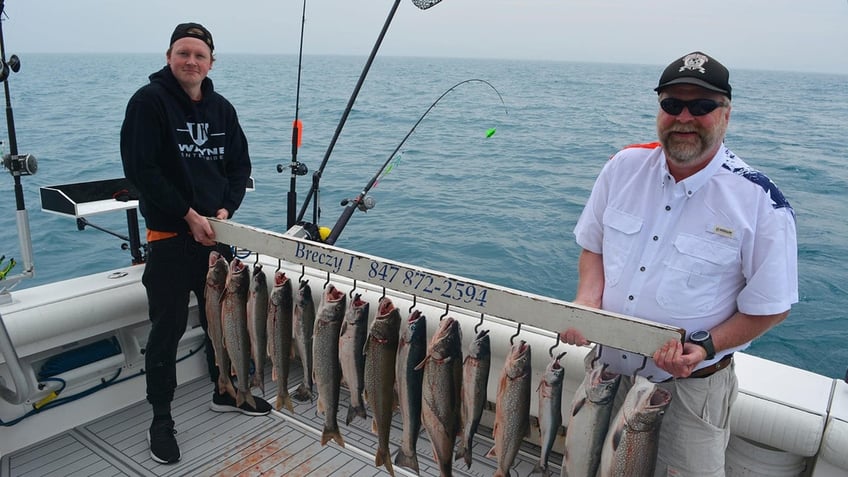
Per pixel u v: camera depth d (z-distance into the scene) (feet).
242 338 9.25
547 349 9.58
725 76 6.25
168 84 9.74
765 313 6.36
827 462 8.09
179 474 9.85
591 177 43.55
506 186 40.19
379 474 9.90
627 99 115.24
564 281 25.12
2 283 10.32
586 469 6.86
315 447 10.60
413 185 39.78
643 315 6.93
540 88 145.48
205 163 10.31
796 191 41.60
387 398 7.82
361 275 7.70
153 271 10.11
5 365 10.30
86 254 27.55
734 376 7.16
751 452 8.68
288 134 59.31
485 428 11.15
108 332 11.74
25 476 9.81
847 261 27.99
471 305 6.98
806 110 108.58
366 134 61.46
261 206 33.42
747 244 6.41
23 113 75.36
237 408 11.56
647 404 6.35
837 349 20.51
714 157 6.56
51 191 11.35
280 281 8.63
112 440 10.81
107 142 53.78
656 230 6.84
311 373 8.57
